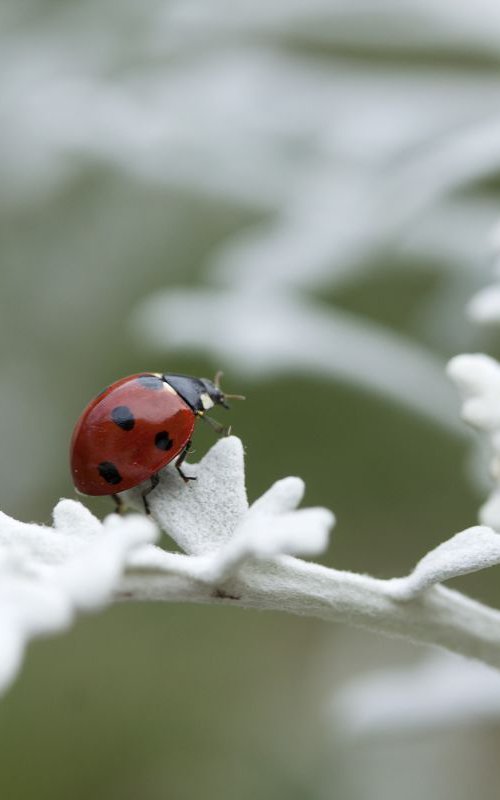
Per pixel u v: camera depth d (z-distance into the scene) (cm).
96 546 10
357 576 11
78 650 20
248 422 18
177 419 12
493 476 11
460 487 17
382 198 16
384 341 15
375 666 20
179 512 11
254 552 10
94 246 20
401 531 18
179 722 20
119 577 10
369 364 15
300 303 15
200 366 18
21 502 19
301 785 19
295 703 20
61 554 10
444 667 14
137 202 20
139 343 18
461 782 17
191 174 17
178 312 16
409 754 18
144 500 11
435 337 16
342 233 16
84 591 10
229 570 10
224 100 18
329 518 10
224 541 11
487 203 16
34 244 20
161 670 20
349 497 18
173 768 20
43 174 19
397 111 16
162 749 20
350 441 17
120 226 20
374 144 16
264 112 17
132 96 18
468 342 15
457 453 17
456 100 16
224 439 11
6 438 19
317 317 15
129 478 12
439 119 16
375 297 17
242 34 18
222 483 11
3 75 19
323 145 16
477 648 11
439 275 16
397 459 17
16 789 20
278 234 16
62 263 20
